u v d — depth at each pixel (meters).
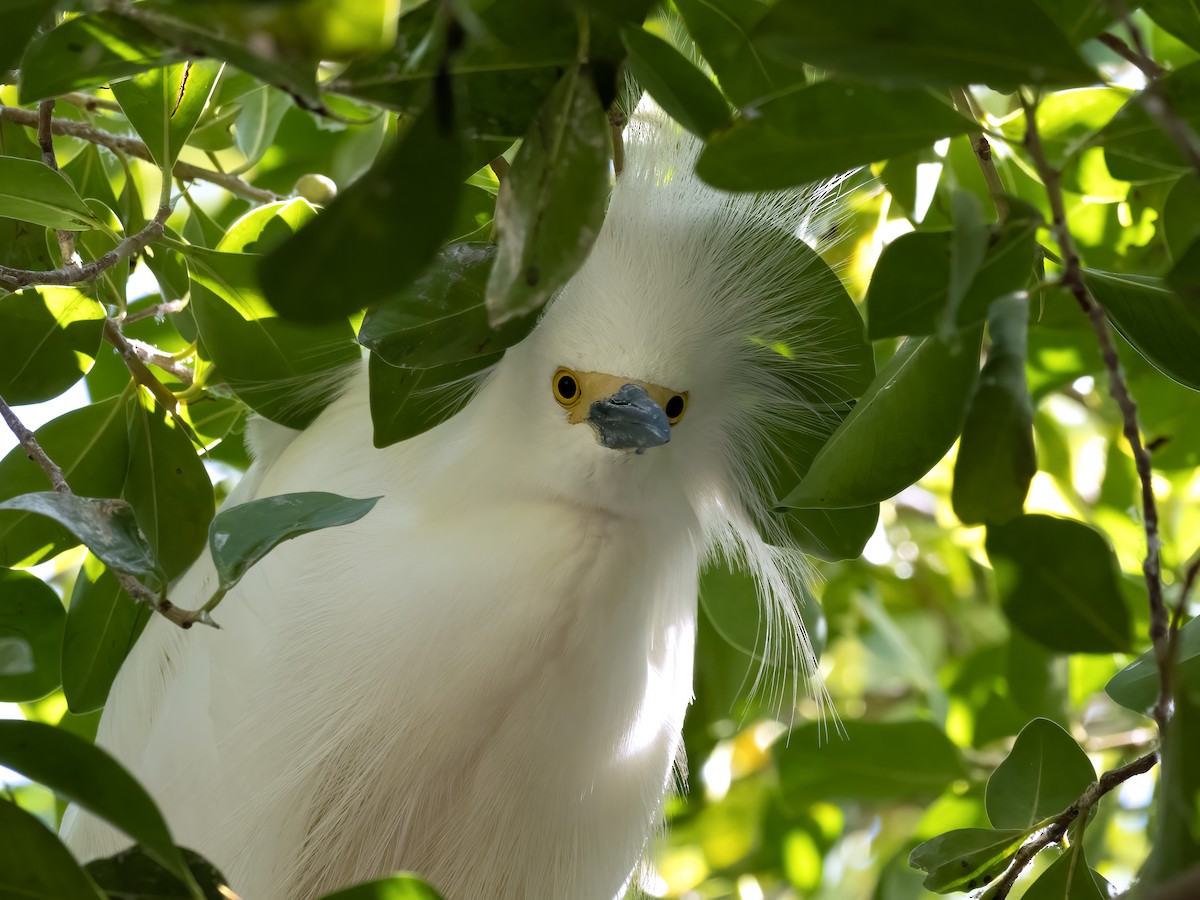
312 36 2.24
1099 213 5.69
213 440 5.69
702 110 3.12
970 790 6.43
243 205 6.65
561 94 2.83
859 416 3.66
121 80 4.19
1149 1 3.45
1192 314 3.30
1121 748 6.87
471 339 3.98
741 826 8.27
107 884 3.15
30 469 4.77
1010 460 2.80
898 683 9.53
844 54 2.43
